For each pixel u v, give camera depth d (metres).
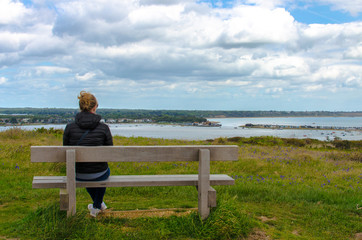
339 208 5.40
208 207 3.83
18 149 10.44
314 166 11.76
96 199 4.08
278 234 3.88
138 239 3.39
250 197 6.02
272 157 12.91
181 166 9.75
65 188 3.77
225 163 10.94
